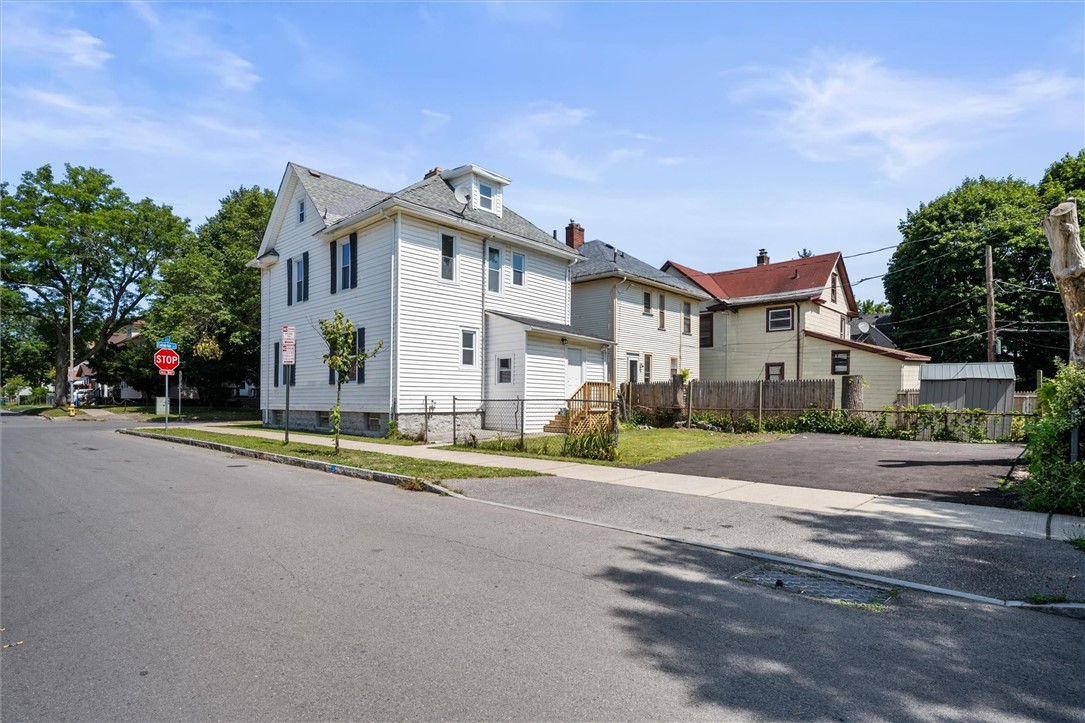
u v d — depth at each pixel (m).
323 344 20.97
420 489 9.46
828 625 4.24
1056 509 7.32
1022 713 3.10
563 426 19.39
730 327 32.53
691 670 3.54
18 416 36.47
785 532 6.70
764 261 37.28
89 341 44.28
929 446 15.34
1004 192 32.72
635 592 4.88
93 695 3.19
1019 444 15.70
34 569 5.32
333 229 19.75
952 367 19.31
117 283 41.28
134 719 2.96
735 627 4.20
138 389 44.94
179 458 13.59
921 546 6.05
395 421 17.67
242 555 5.78
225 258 35.16
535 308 22.69
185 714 3.01
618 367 26.31
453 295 19.47
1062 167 33.88
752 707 3.13
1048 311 29.53
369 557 5.76
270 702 3.12
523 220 24.12
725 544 6.30
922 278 32.97
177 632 4.00
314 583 4.99
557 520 7.44
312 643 3.85
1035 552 5.74
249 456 13.97
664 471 10.93
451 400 19.19
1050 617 4.41
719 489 9.16
